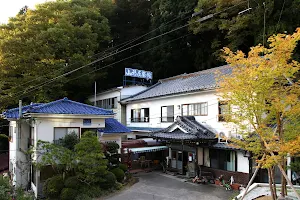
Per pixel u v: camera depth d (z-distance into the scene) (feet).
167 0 101.45
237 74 28.73
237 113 31.63
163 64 112.06
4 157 89.15
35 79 77.61
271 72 26.58
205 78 74.43
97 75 108.27
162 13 102.78
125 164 66.95
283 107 27.55
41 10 84.94
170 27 100.32
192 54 110.22
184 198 46.93
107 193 49.73
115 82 128.47
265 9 70.49
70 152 48.52
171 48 106.83
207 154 62.90
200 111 66.80
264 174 51.37
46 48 80.94
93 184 49.88
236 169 55.72
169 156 73.92
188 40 103.60
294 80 33.94
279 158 26.40
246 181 53.11
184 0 96.37
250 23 79.92
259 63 27.78
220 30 92.17
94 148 49.16
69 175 50.29
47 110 53.93
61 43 85.66
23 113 55.42
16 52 78.48
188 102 70.64
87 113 56.65
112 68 125.29
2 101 78.69
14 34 78.89
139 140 78.33
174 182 59.00
